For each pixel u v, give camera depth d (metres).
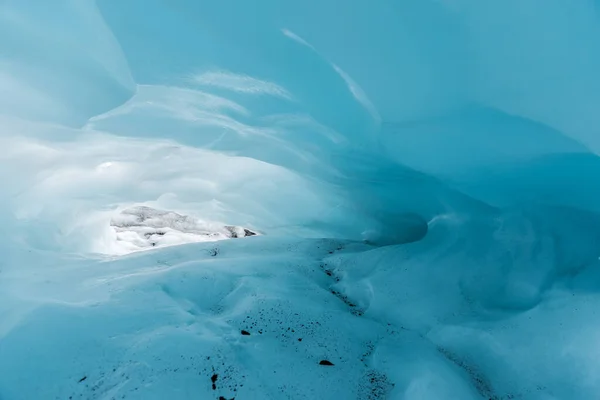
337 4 9.64
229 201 18.08
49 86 11.43
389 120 11.49
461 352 11.27
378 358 10.79
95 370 9.35
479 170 12.29
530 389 10.05
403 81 10.55
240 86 11.72
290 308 11.91
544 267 12.23
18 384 9.08
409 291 13.35
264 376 9.59
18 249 13.53
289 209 18.31
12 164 13.33
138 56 10.68
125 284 12.54
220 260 14.67
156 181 16.56
